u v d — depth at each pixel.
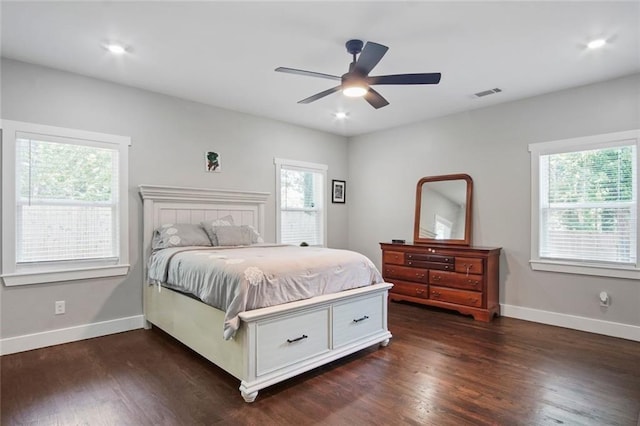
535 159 4.02
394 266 4.84
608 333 3.52
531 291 4.04
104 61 3.16
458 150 4.70
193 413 2.14
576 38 2.74
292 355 2.51
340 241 5.99
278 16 2.44
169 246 3.56
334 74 3.45
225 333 2.26
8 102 3.08
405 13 2.40
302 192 5.50
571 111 3.77
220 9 2.36
